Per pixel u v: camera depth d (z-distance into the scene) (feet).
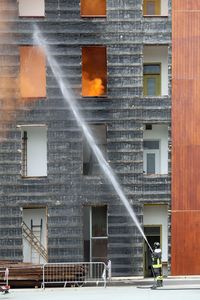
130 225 137.59
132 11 136.15
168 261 138.31
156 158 140.87
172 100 136.77
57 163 136.67
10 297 117.60
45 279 130.62
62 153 136.67
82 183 136.98
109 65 136.36
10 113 136.05
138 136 137.08
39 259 139.13
